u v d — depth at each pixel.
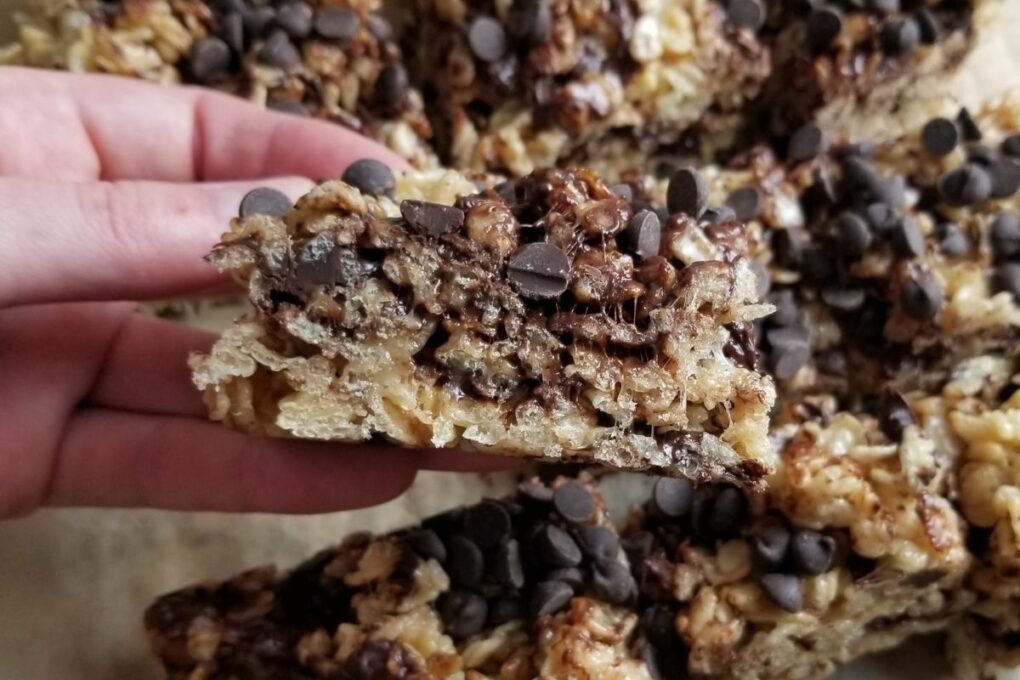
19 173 0.20
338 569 0.19
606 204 0.16
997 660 0.21
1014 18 0.27
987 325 0.21
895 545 0.19
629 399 0.15
